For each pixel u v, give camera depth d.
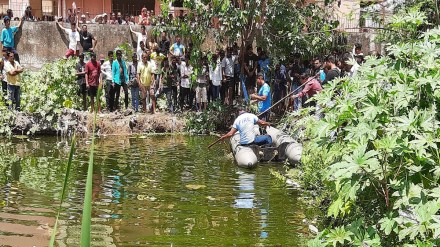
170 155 12.73
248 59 17.73
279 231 7.25
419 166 4.17
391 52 5.02
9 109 15.23
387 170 4.26
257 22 17.19
